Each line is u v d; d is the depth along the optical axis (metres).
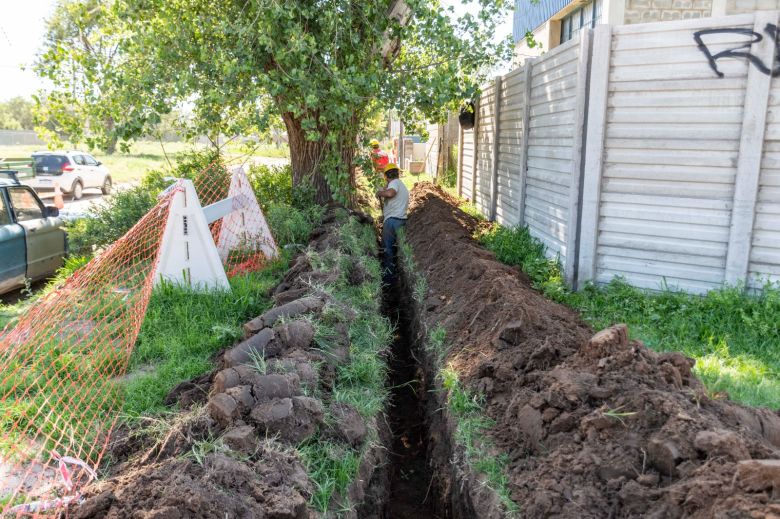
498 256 8.62
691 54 6.20
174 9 9.55
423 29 9.39
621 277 6.94
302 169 11.48
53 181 20.59
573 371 3.64
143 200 10.02
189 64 9.55
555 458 3.20
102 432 3.86
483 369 4.37
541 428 3.43
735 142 6.16
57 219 9.45
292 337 4.46
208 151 12.95
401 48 11.30
